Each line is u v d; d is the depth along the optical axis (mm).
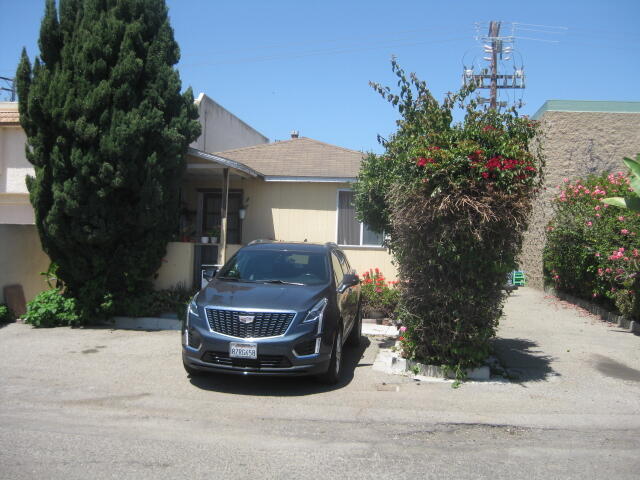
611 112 18250
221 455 4637
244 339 6441
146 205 10008
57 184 9844
